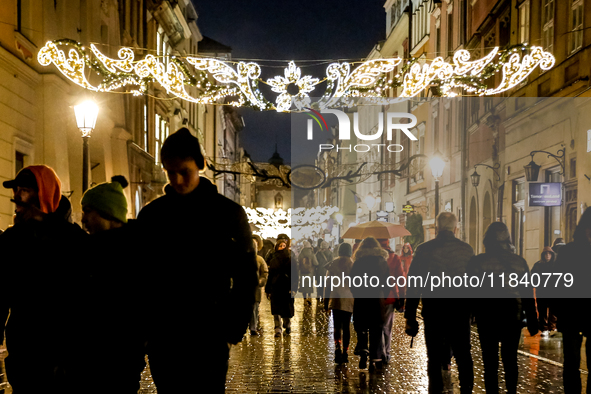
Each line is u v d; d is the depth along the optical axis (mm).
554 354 10945
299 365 10008
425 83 13914
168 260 3436
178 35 41656
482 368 9516
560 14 18422
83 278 3717
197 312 3402
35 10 17703
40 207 4074
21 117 16828
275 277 13859
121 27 27875
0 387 7566
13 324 3779
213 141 62719
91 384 3723
